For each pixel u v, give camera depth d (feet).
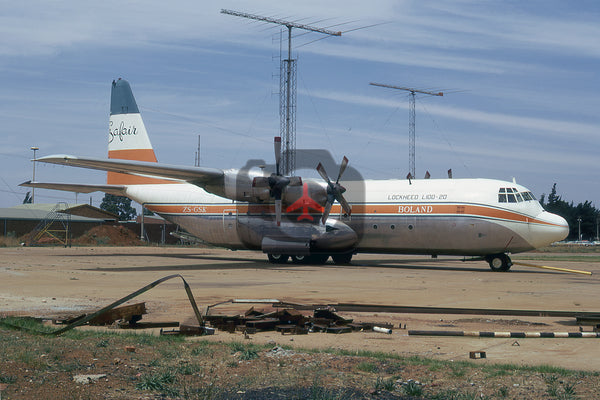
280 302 41.81
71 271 74.74
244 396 18.62
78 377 20.40
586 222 415.44
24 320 32.12
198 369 21.97
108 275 69.51
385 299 47.93
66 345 25.70
